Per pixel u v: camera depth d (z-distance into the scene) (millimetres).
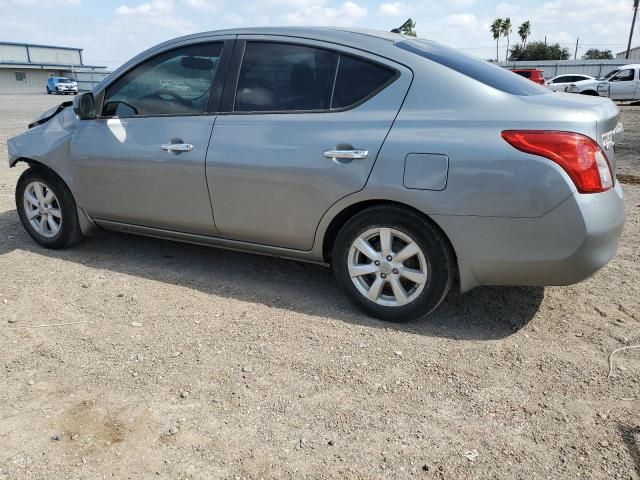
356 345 3145
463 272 3115
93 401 2631
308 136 3373
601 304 3658
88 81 53750
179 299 3748
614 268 4277
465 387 2754
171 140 3846
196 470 2203
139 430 2432
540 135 2828
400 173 3094
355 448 2332
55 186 4504
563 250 2861
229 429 2445
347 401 2645
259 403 2625
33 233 4758
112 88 4227
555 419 2512
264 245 3734
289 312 3566
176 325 3377
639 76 23188
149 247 4809
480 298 3760
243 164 3553
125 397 2664
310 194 3383
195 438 2385
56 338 3215
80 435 2398
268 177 3484
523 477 2172
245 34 3758
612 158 3100
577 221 2807
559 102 3023
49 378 2816
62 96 49250
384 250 3289
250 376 2840
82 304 3660
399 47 3355
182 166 3801
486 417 2531
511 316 3508
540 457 2275
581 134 2811
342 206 3305
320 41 3500
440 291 3203
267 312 3562
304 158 3357
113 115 4207
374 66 3324
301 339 3209
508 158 2869
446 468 2219
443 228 3055
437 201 3021
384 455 2289
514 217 2896
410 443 2361
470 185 2945
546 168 2809
